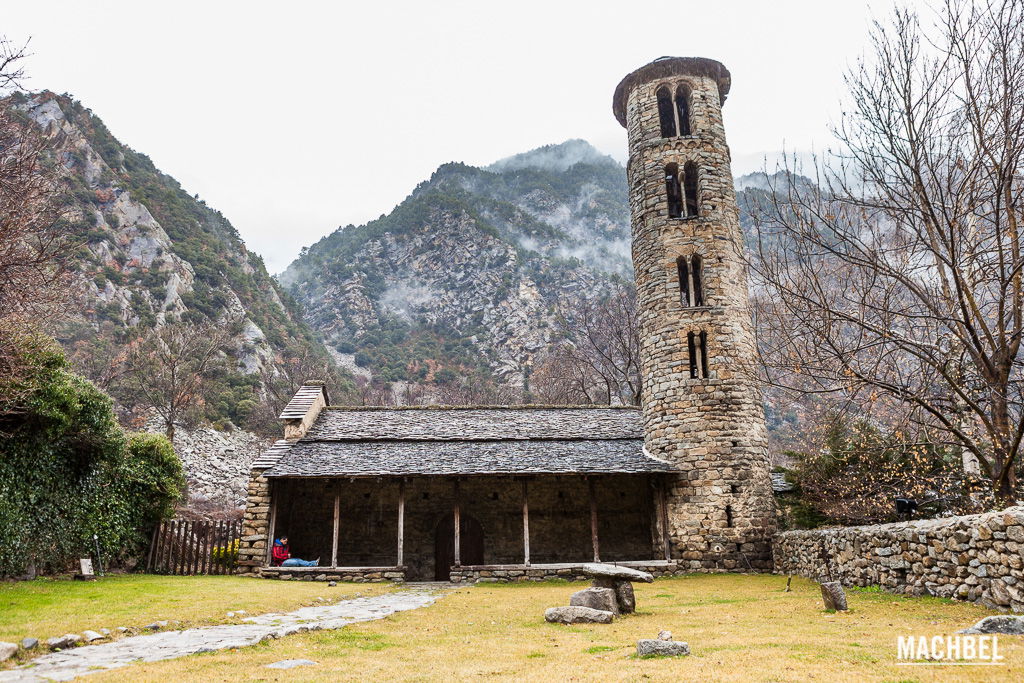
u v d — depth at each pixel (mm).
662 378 22031
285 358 87438
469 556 23469
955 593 9531
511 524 23531
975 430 12805
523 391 78938
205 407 59656
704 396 21250
